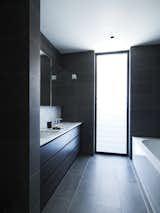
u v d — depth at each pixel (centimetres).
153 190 180
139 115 343
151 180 188
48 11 215
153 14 222
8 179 139
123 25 253
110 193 213
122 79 383
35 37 144
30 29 135
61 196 203
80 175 267
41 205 167
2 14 138
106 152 393
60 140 227
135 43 327
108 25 253
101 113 397
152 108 336
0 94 140
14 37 136
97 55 393
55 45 335
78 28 262
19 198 137
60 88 383
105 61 393
